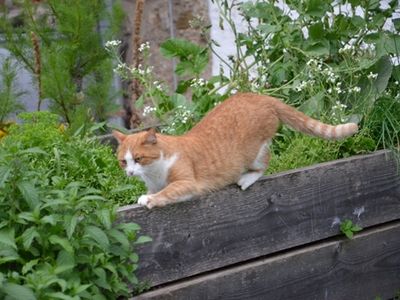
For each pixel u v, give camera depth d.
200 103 5.02
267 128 4.23
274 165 4.62
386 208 4.73
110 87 5.94
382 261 4.75
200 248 4.08
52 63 5.56
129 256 3.70
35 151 3.66
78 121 4.99
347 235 4.55
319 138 4.65
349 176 4.56
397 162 4.72
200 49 5.26
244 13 5.31
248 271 4.25
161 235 3.93
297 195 4.39
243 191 4.20
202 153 4.07
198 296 4.07
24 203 3.59
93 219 3.60
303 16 5.12
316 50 5.09
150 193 4.14
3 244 3.38
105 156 4.47
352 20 5.17
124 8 6.67
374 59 5.00
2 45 6.18
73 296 3.35
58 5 5.70
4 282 3.26
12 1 6.38
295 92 5.12
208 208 4.09
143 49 5.23
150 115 6.23
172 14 6.61
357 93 5.00
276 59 5.30
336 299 4.61
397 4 5.27
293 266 4.41
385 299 4.80
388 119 4.85
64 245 3.39
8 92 5.75
